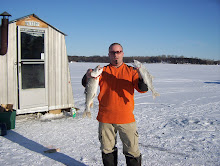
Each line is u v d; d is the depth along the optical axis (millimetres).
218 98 12180
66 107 7613
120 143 5176
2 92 6371
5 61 6387
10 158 4109
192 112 8562
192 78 26719
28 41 6750
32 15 6754
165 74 33375
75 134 5598
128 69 3170
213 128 6422
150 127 6441
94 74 2916
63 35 7461
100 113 3201
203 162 4207
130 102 3131
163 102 10781
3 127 5355
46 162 4004
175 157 4402
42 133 5586
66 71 7574
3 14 5949
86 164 3979
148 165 4004
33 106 6887
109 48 3201
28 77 6785
